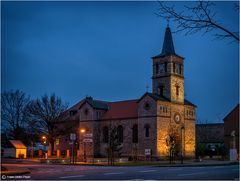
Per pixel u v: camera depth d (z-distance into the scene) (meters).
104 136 80.38
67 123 82.69
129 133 75.94
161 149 71.19
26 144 88.88
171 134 67.44
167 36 79.75
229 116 82.06
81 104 84.50
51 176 28.17
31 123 79.31
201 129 101.75
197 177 28.17
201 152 79.12
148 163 54.97
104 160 60.06
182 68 80.12
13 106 89.50
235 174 31.39
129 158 67.31
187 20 11.39
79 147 82.69
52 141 79.88
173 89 76.75
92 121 81.50
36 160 63.41
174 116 76.00
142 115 73.69
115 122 78.75
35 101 88.81
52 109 79.12
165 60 77.50
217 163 53.44
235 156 41.53
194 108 82.31
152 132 71.56
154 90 78.44
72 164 50.94
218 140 96.94
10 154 74.81
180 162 58.31
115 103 84.25
